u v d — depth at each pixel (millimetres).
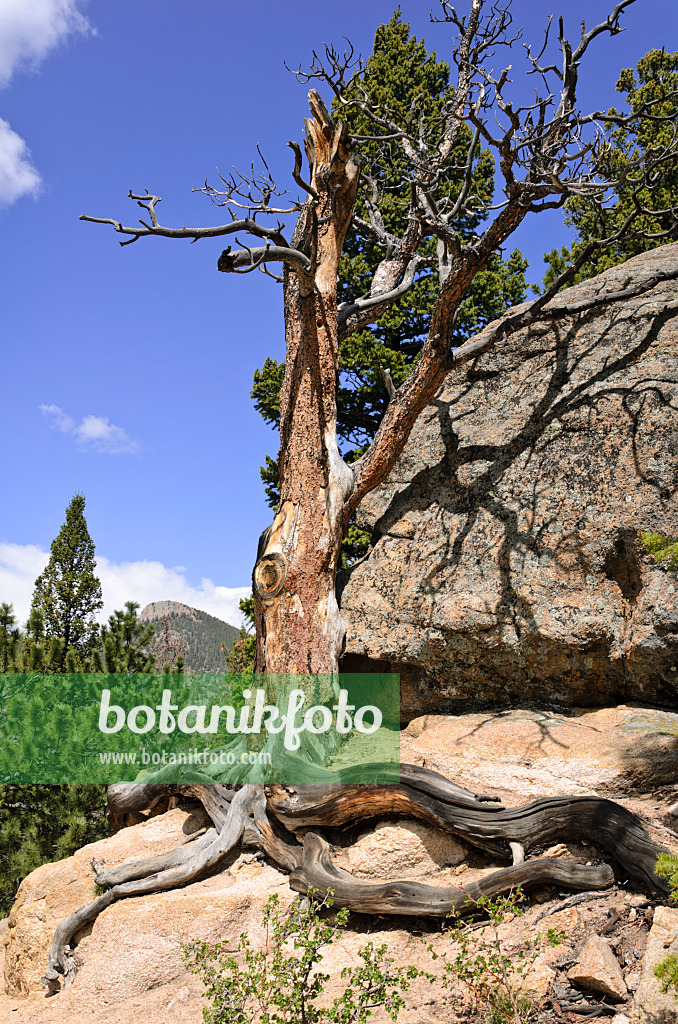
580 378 10508
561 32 8914
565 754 7848
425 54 20891
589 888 5777
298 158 8641
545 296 10625
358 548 18203
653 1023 4332
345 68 10945
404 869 6773
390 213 18859
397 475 11719
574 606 8820
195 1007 6039
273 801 7531
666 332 10188
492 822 6441
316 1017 4941
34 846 14266
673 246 12117
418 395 10594
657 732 7828
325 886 6562
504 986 4980
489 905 5164
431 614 9633
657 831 6293
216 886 7340
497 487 10297
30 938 7680
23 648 16984
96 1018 6164
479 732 8680
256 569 9711
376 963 5145
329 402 10281
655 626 8234
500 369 11648
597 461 9516
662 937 4871
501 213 9586
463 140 19234
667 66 18422
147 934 6781
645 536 6422
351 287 18578
